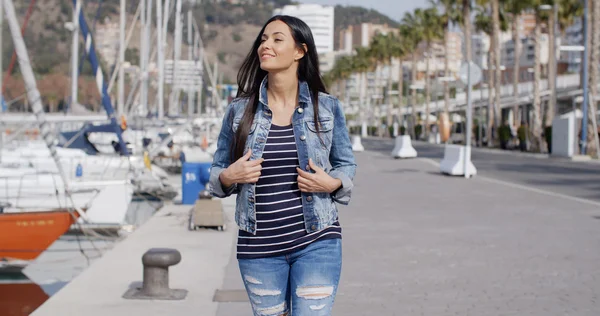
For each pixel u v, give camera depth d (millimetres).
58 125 31984
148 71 46156
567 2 57062
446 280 9195
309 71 4211
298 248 4043
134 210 23719
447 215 15594
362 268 9977
